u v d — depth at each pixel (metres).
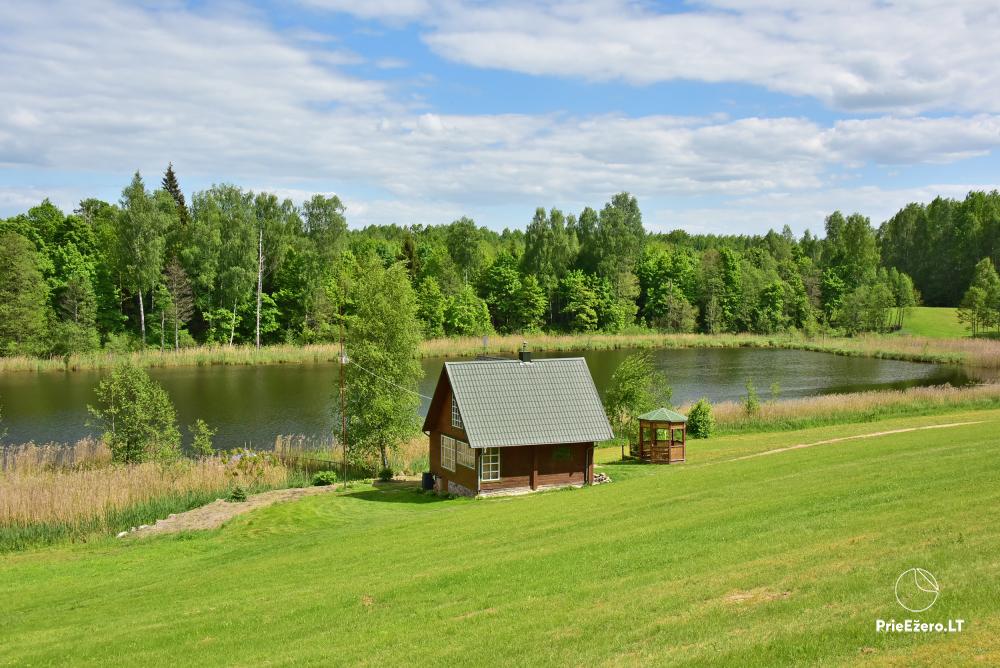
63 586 22.48
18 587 22.64
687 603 13.11
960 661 9.13
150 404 38.00
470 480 33.12
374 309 43.41
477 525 23.98
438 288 108.50
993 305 108.19
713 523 19.34
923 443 31.41
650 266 135.25
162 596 19.62
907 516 16.88
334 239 106.50
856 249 156.75
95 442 43.59
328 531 26.91
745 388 69.69
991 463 22.52
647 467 37.56
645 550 17.52
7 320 78.62
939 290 156.38
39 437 47.94
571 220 153.25
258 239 100.94
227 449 44.91
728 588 13.59
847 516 17.89
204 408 57.06
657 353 101.88
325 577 19.19
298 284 101.06
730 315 127.88
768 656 10.14
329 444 46.22
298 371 76.38
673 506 22.95
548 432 33.12
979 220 152.25
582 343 106.81
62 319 86.44
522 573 16.89
